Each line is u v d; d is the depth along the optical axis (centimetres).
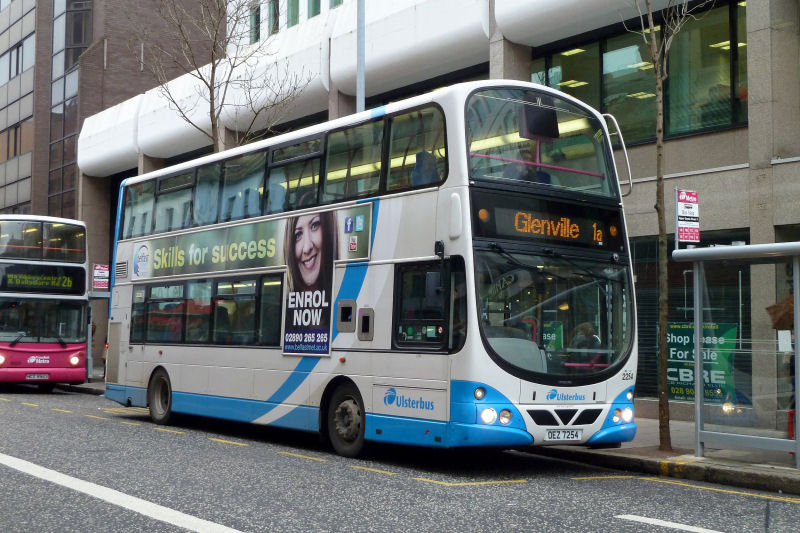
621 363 1123
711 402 1153
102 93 3850
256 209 1438
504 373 1034
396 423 1115
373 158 1211
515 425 1033
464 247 1043
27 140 4297
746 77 1588
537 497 912
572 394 1075
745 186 1545
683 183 1650
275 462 1137
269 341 1369
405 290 1127
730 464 1095
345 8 2316
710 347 1159
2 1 4700
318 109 2481
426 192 1107
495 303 1047
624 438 1116
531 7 1794
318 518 768
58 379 2464
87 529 710
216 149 2125
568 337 1093
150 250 1744
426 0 2047
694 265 1177
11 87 4516
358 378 1185
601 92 1823
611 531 738
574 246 1123
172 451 1223
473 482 1013
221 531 704
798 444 1065
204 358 1527
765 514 841
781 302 1097
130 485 919
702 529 754
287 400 1321
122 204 1881
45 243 2481
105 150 3391
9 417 1650
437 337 1069
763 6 1522
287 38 2509
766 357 1107
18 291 2427
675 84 1698
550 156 1140
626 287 1157
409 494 907
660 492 973
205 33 2733
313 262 1294
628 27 1767
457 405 1029
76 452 1174
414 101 1154
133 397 1744
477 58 2033
